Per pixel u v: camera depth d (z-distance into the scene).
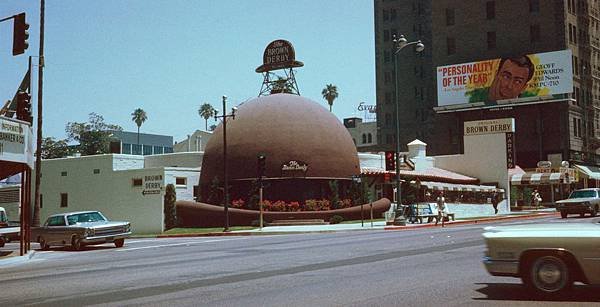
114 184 46.97
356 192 46.91
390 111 116.62
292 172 45.31
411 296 10.05
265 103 48.75
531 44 86.12
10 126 21.48
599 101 92.50
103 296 11.16
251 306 9.58
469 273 12.66
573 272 9.59
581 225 10.14
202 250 22.11
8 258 21.70
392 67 117.31
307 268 14.59
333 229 34.59
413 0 116.44
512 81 80.94
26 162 22.67
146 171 45.12
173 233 39.44
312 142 46.53
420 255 16.70
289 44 54.16
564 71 78.00
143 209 44.88
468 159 62.06
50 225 27.66
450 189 51.66
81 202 48.97
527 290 10.39
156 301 10.38
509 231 10.02
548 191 79.06
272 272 14.04
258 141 46.31
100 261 19.23
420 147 59.19
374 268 14.12
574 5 87.50
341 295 10.36
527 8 86.56
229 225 42.66
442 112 86.62
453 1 92.44
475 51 90.19
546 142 82.25
